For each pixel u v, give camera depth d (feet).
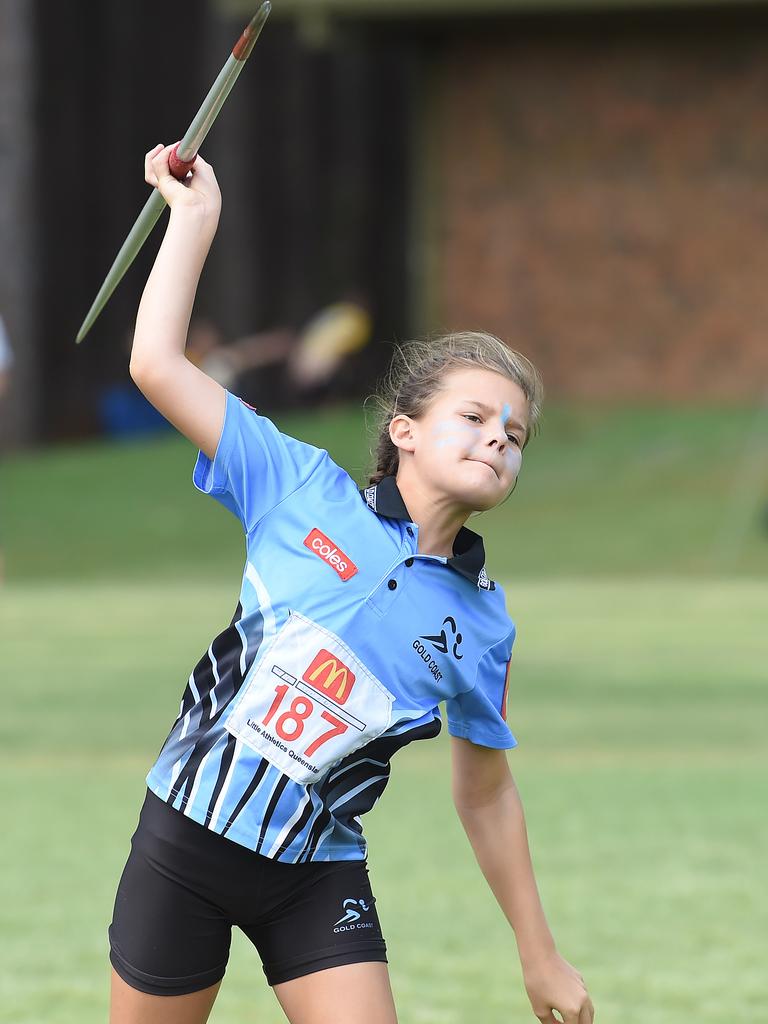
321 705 33.19
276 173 306.96
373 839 66.74
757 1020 45.52
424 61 217.15
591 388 216.54
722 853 63.87
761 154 210.38
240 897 33.22
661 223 213.46
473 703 35.37
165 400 34.45
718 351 213.25
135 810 70.90
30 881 59.82
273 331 303.27
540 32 213.46
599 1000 47.21
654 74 212.02
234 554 152.15
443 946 52.60
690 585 132.05
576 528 155.33
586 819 69.10
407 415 35.04
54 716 88.43
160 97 287.69
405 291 318.04
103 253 276.41
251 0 202.59
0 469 193.77
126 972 33.47
